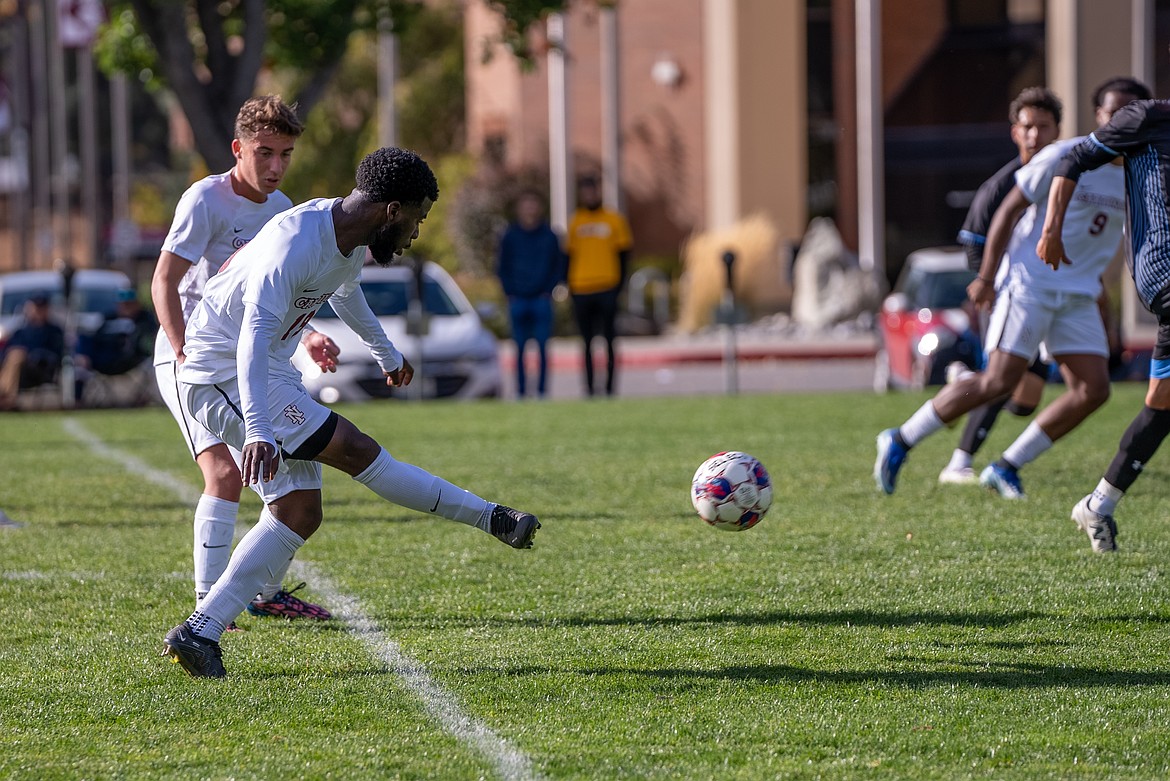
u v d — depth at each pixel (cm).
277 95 1936
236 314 1752
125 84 15088
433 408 5347
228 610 1722
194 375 1778
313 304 1714
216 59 6656
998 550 2388
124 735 1482
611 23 11125
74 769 1372
